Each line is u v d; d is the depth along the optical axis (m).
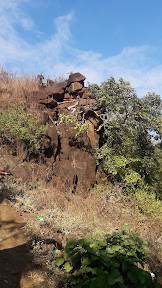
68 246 3.21
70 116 7.37
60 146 7.16
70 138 7.26
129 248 3.32
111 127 7.73
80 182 6.82
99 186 7.04
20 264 3.06
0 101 7.50
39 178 6.25
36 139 6.49
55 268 3.20
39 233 3.79
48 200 5.28
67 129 7.34
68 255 3.25
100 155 7.38
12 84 8.70
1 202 4.42
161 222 5.97
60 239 3.85
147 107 7.86
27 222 4.04
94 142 7.64
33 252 3.35
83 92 8.37
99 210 5.89
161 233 5.55
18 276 2.86
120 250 3.17
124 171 7.58
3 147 6.36
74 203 5.84
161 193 8.23
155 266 4.07
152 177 8.36
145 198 7.00
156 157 8.41
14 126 6.28
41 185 6.02
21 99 7.62
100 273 2.92
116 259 3.17
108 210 6.09
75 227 4.56
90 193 6.85
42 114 7.14
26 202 4.75
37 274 2.99
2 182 5.16
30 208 4.60
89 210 5.75
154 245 4.78
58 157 7.06
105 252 3.05
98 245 3.25
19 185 5.47
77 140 7.27
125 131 8.56
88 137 7.51
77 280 3.00
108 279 2.82
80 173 6.91
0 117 6.64
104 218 5.65
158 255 4.50
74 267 3.26
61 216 4.80
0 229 3.66
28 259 3.19
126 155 8.02
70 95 8.41
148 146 8.29
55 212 4.83
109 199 6.71
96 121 7.98
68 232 4.25
